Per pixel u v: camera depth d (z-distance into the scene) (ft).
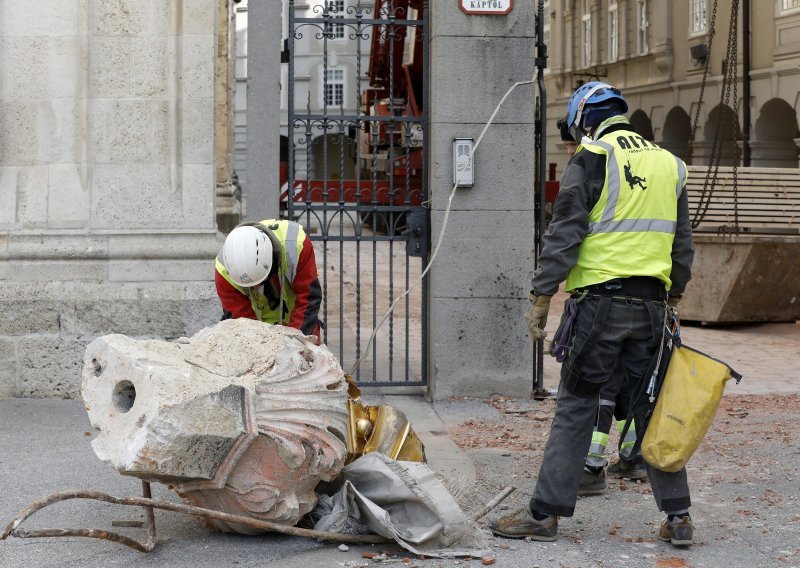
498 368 26.22
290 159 25.85
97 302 25.30
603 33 115.03
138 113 25.64
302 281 18.02
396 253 64.03
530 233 25.98
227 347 14.73
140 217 25.73
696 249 40.83
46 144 25.63
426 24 26.27
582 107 16.34
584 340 15.30
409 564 14.53
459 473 19.38
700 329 41.27
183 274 25.62
